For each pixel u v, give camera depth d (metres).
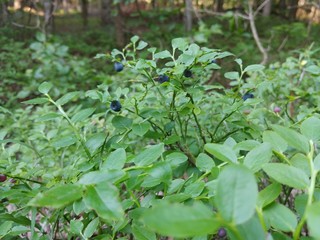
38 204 0.67
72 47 8.57
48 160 2.00
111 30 10.23
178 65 1.37
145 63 1.41
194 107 1.46
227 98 1.68
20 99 5.55
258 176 1.09
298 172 0.79
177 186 1.07
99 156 1.31
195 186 0.97
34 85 5.30
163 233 0.50
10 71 5.79
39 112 3.22
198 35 6.62
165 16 9.12
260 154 0.86
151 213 0.50
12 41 7.09
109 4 10.58
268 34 8.59
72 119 1.29
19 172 1.50
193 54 1.40
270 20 9.98
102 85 1.53
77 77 5.85
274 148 0.97
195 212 0.53
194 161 1.48
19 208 1.32
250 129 1.54
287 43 7.89
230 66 5.69
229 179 0.57
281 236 0.86
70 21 12.73
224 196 0.56
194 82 1.61
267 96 2.52
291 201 1.52
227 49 7.33
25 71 6.36
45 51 5.89
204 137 1.67
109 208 0.69
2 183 1.37
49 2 8.10
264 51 5.95
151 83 1.58
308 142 0.94
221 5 10.02
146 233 0.92
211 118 1.86
